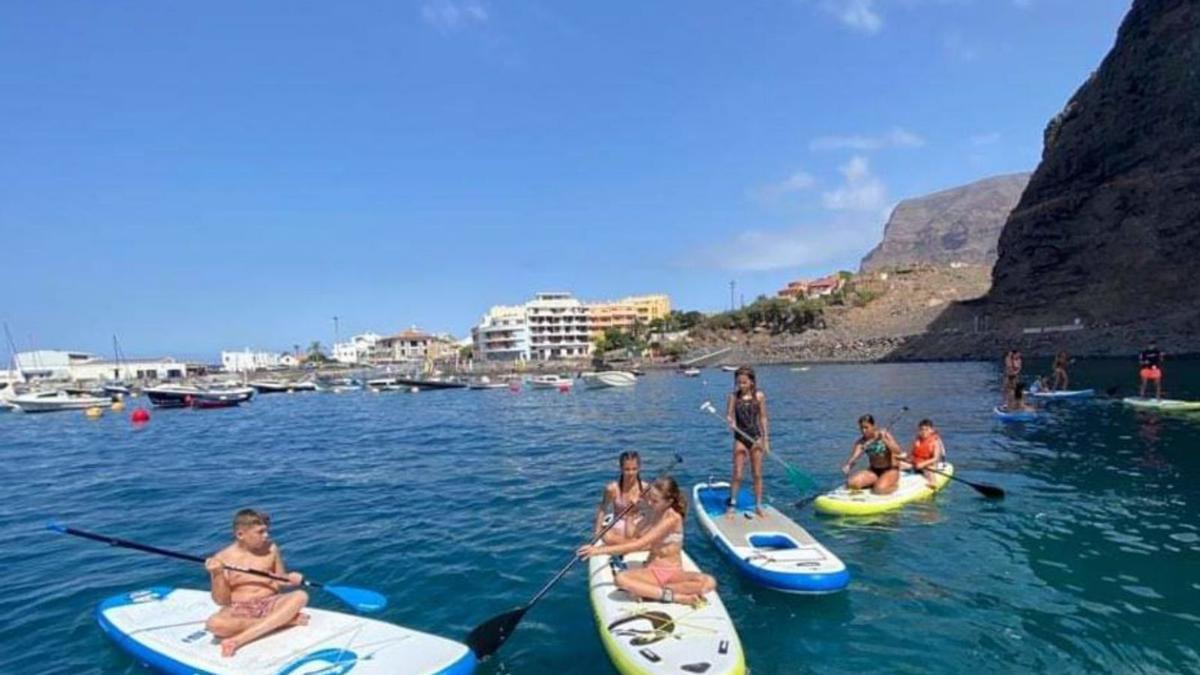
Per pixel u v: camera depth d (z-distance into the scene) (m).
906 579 7.25
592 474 15.19
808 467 14.22
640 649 5.30
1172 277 66.31
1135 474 12.02
